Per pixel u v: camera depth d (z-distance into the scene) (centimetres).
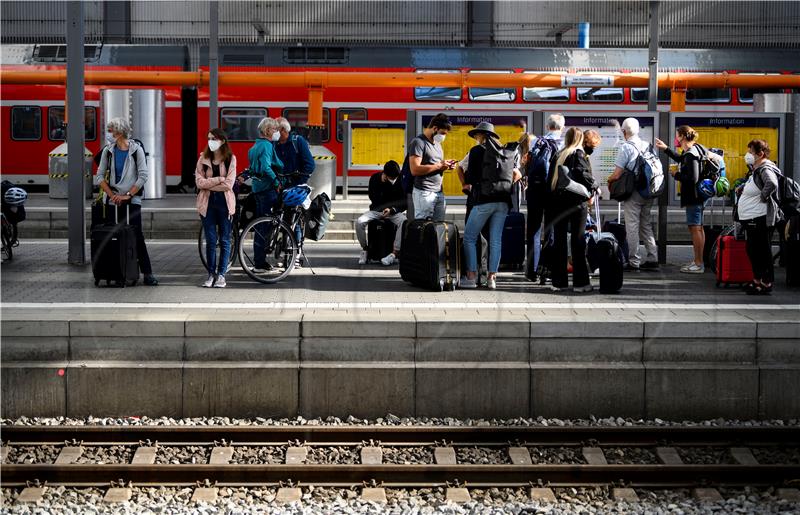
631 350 873
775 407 870
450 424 846
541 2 3606
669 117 1393
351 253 1452
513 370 861
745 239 1116
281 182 1204
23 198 1322
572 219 1069
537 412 865
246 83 2291
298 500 689
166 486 711
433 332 866
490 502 689
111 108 2092
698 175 1242
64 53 2494
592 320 872
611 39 3609
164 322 860
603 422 856
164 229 1719
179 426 796
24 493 696
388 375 856
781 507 682
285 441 793
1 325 855
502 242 1232
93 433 790
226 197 1095
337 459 766
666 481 726
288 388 855
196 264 1321
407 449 783
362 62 2458
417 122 1398
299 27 3575
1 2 3447
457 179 1441
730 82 2286
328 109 2494
